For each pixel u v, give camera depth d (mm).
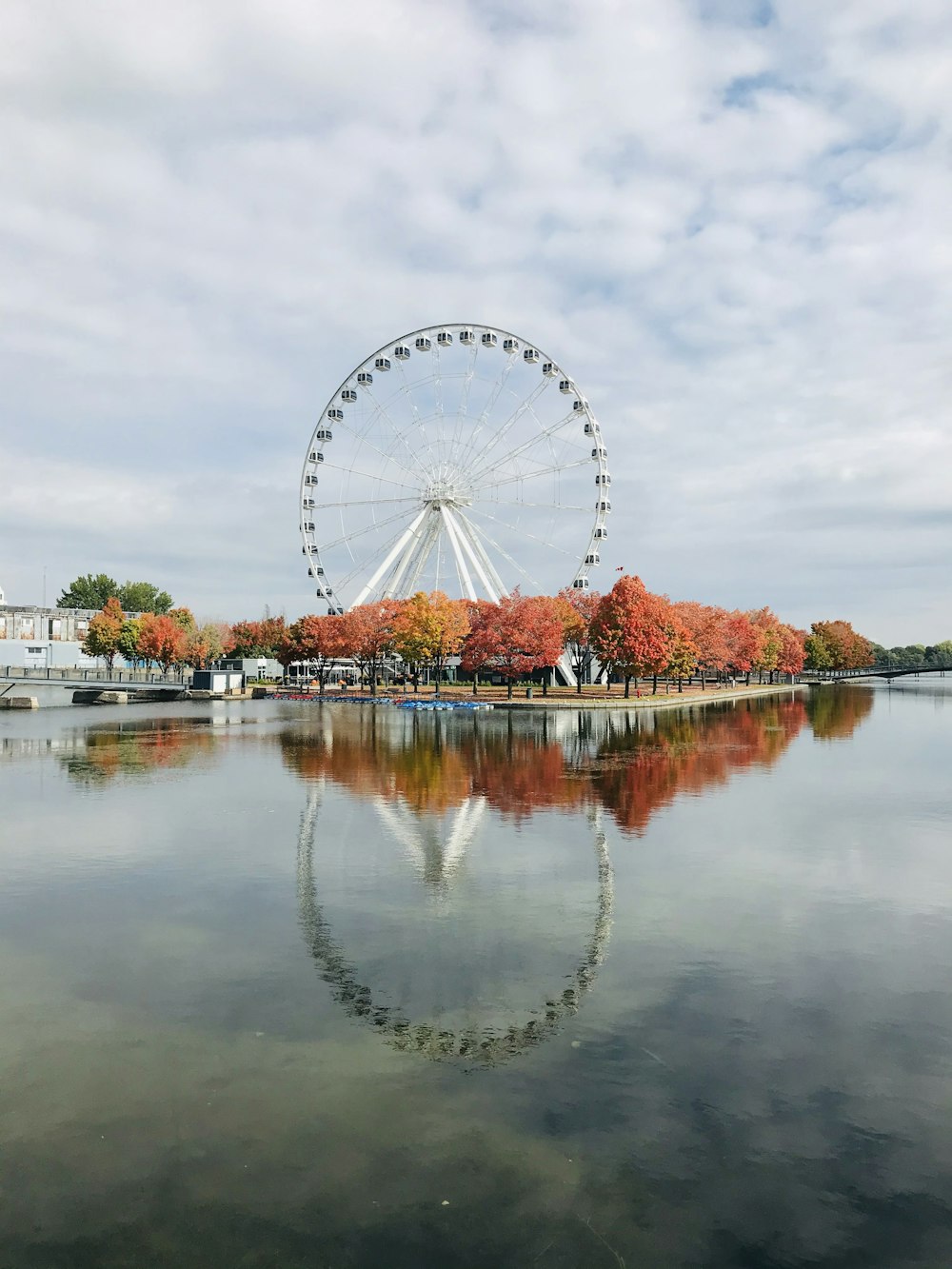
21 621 183625
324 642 122000
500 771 41094
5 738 59250
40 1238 8789
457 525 109438
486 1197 9461
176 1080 11844
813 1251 8688
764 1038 13164
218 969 15891
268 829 27672
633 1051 12727
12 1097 11398
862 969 15906
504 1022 13656
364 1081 11836
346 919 18781
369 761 45250
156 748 51938
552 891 20797
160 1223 9008
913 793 34938
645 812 30578
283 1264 8438
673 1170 9930
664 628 112500
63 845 25531
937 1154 10281
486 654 103500
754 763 45125
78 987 15055
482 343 103312
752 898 20281
